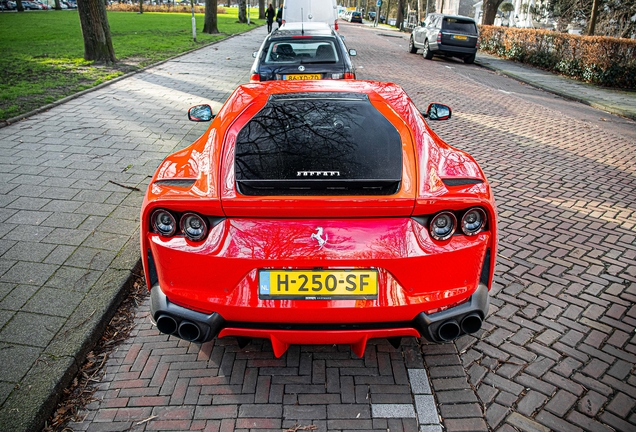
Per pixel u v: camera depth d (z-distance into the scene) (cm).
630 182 564
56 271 342
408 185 223
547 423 229
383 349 280
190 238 218
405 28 4600
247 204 210
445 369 263
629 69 1290
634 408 238
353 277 216
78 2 1240
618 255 391
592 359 272
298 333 221
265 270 215
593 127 852
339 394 246
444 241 221
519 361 270
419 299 219
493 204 233
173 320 228
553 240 414
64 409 237
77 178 510
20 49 1548
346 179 225
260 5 5462
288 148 244
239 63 1397
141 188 491
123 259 360
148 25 3089
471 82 1316
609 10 2134
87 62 1270
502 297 330
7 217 419
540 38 1719
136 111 798
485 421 230
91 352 278
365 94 301
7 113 744
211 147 255
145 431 224
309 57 733
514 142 729
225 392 247
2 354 261
